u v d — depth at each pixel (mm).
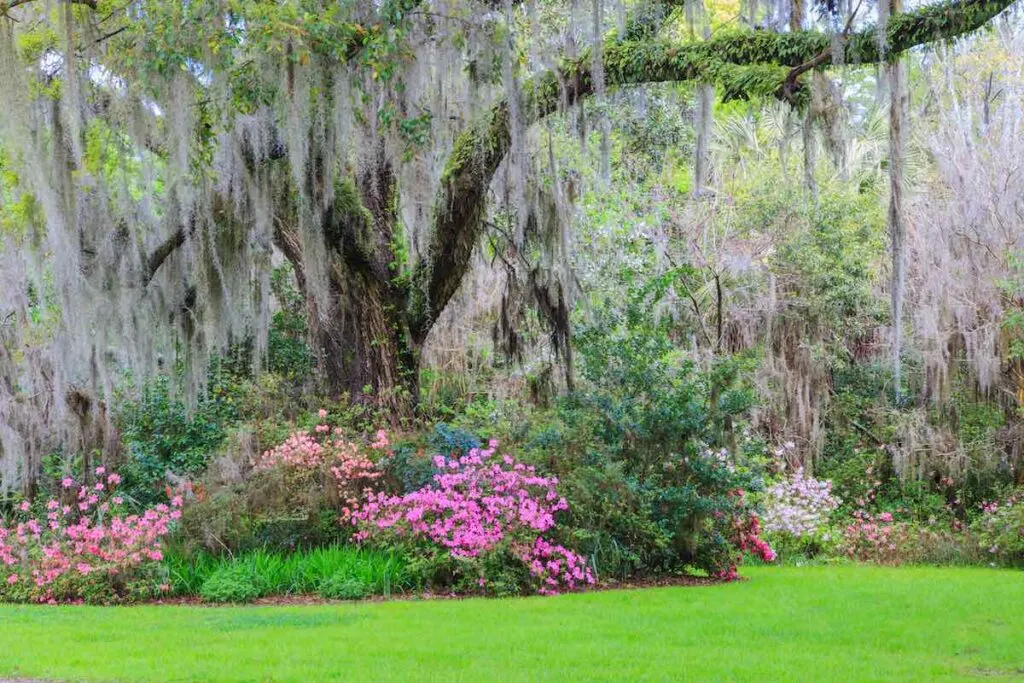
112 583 10500
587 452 11445
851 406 19031
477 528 10461
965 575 12297
